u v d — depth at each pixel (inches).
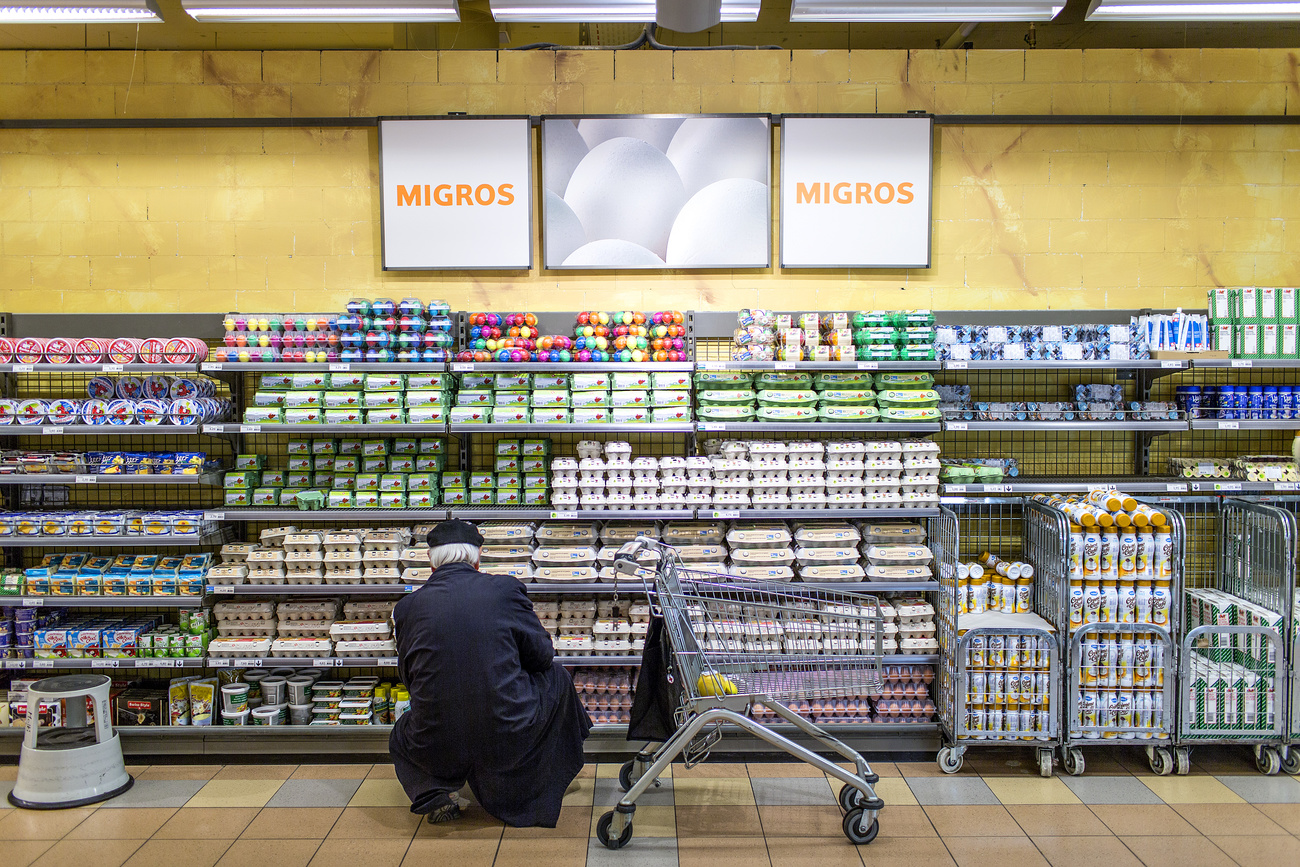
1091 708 138.2
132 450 169.0
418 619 118.5
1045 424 149.1
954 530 140.3
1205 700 137.8
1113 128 168.4
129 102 167.2
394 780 139.9
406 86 167.6
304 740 148.3
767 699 118.8
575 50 167.8
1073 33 190.9
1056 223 168.9
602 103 167.6
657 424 148.9
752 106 167.9
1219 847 116.2
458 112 167.2
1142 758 146.3
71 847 117.6
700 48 167.8
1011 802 130.3
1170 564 138.3
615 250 166.7
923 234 166.4
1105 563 138.7
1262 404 154.7
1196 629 136.9
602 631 148.1
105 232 167.9
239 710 149.0
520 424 147.7
